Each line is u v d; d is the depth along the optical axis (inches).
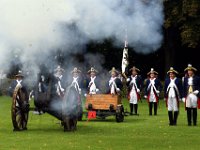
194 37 1491.1
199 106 799.1
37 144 580.4
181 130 724.0
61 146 566.6
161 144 585.0
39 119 868.6
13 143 587.8
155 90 1013.8
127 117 951.0
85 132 692.7
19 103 706.2
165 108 1190.3
